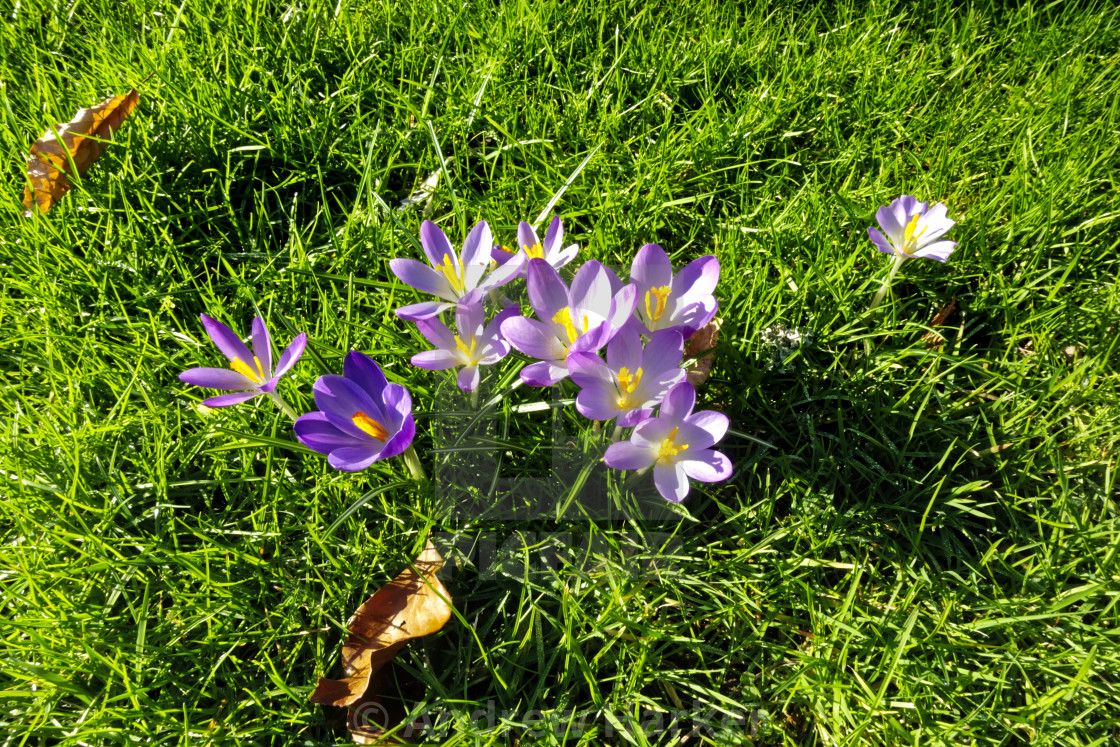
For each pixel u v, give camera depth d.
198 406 0.45
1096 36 0.69
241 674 0.40
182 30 0.64
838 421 0.47
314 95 0.62
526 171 0.56
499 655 0.41
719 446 0.47
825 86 0.64
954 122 0.61
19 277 0.51
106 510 0.42
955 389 0.49
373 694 0.39
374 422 0.35
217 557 0.42
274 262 0.53
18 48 0.64
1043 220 0.54
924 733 0.39
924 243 0.47
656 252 0.39
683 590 0.43
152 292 0.50
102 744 0.38
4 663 0.38
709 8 0.68
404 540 0.43
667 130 0.59
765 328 0.50
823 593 0.43
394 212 0.53
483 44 0.63
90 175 0.55
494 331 0.39
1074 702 0.41
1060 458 0.47
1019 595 0.43
